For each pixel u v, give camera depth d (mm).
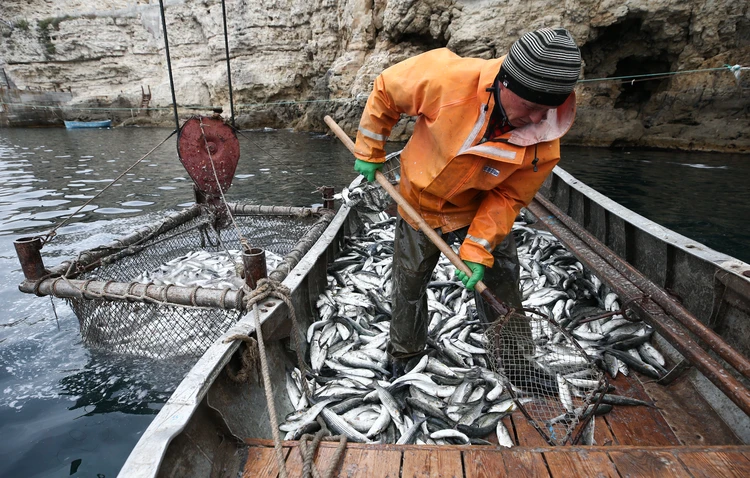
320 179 12930
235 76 25609
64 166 15117
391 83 2428
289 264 4289
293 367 3461
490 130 2250
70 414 3518
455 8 18234
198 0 26062
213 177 5617
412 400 2979
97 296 3799
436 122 2307
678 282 3631
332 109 21969
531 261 5172
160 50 28844
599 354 3477
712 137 15680
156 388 3793
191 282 5043
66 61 29688
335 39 23672
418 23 18859
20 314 5027
